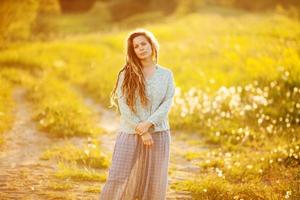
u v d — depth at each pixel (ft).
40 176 27.32
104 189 19.03
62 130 39.65
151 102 19.48
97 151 32.76
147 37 19.58
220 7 192.95
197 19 144.05
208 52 81.05
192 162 32.78
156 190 19.42
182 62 74.33
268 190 25.39
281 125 40.98
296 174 28.35
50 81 71.82
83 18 237.66
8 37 112.57
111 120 49.47
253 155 33.30
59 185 25.30
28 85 71.41
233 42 82.89
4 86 64.95
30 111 49.85
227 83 54.85
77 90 72.02
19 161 30.91
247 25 110.01
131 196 19.84
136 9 229.04
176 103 48.06
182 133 42.27
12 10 95.55
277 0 192.24
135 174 19.77
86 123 43.19
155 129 19.35
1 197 23.26
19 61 96.68
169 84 19.71
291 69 51.90
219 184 25.64
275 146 35.99
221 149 36.32
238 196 24.17
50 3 109.70
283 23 109.81
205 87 55.06
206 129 42.09
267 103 44.98
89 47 116.67
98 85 67.26
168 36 119.03
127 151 19.21
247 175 28.71
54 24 177.27
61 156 31.81
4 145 35.19
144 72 19.66
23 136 38.70
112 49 117.19
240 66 63.21
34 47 120.78
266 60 60.13
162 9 225.76
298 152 32.12
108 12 235.40
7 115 46.01
